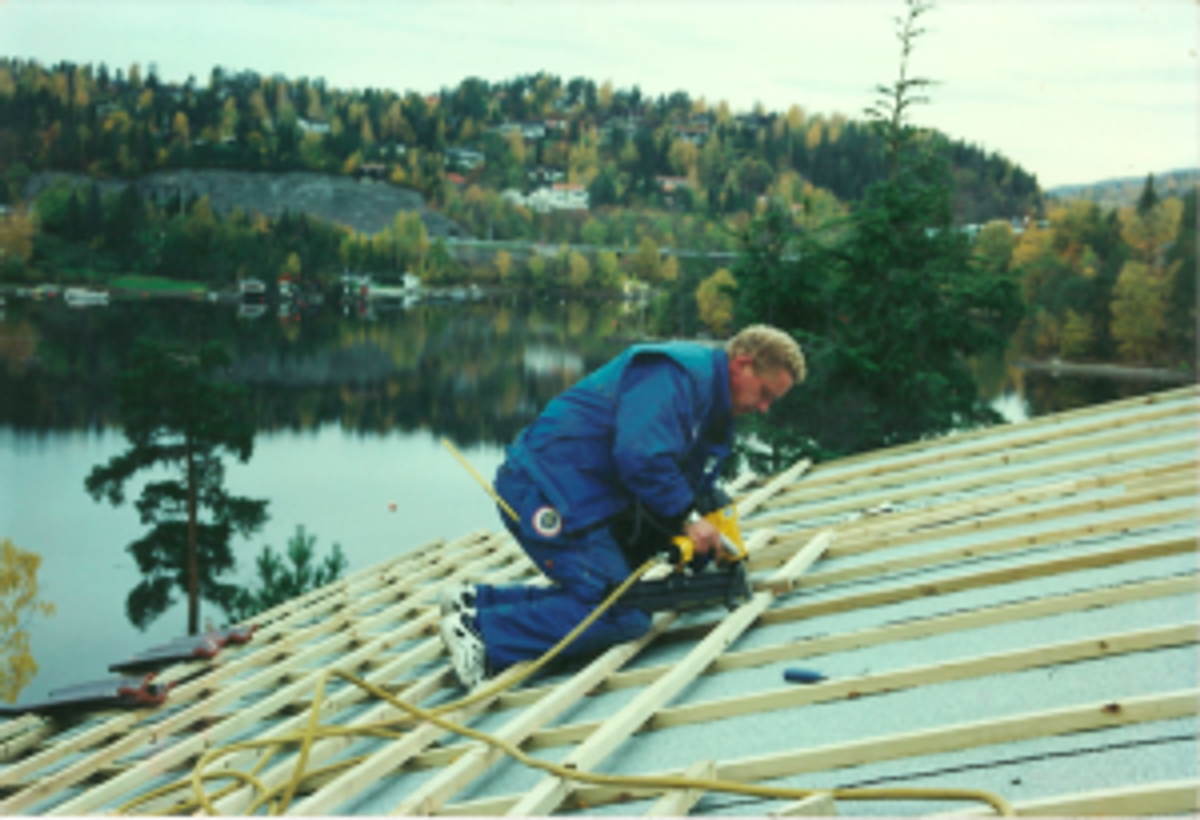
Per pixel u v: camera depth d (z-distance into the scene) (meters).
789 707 2.31
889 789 1.71
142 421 30.27
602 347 97.06
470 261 152.25
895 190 16.75
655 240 153.25
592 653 3.01
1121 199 74.56
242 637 4.57
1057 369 65.44
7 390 64.44
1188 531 2.86
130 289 109.19
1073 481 3.65
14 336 80.69
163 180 160.12
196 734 3.20
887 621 2.77
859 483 4.69
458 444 63.38
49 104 139.62
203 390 30.67
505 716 2.70
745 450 16.06
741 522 4.45
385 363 87.19
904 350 16.20
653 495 2.77
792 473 5.24
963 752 1.89
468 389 78.31
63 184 122.00
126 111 160.75
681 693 2.58
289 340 94.25
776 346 2.85
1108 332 67.38
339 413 70.25
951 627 2.56
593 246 158.62
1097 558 2.76
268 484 52.47
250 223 132.50
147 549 30.84
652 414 2.75
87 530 42.06
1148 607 2.38
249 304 113.69
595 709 2.61
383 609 4.63
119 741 3.30
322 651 3.88
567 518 2.88
